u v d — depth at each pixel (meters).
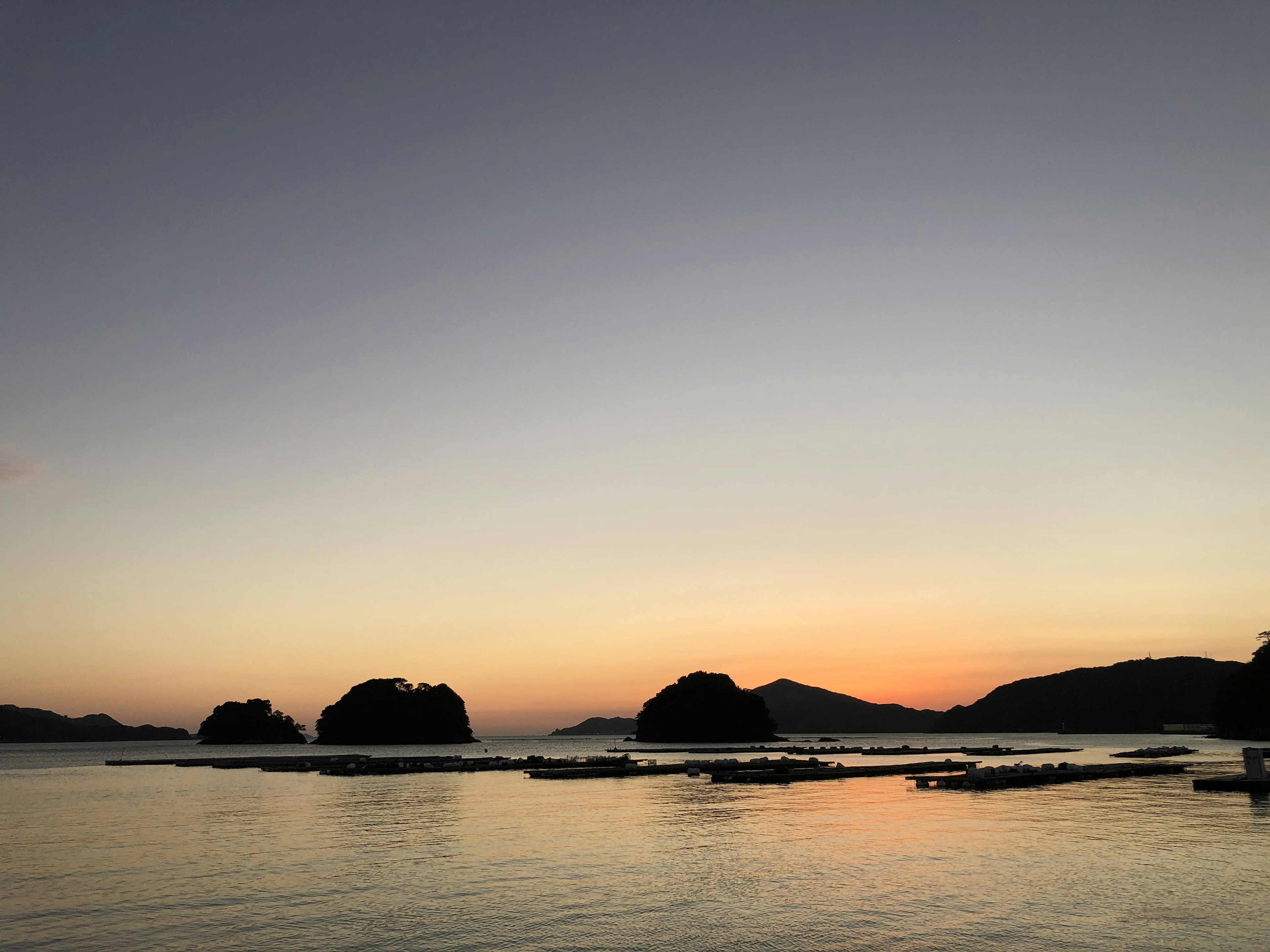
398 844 30.72
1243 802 38.31
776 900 19.91
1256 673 137.38
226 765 107.38
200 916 19.56
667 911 19.08
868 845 28.11
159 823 39.12
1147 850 25.50
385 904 20.30
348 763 98.25
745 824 34.81
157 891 22.55
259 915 19.53
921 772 69.56
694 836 31.33
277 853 28.86
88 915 19.81
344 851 29.03
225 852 29.33
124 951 16.66
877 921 17.72
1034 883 21.06
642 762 100.75
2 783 75.75
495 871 24.58
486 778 71.12
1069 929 16.72
